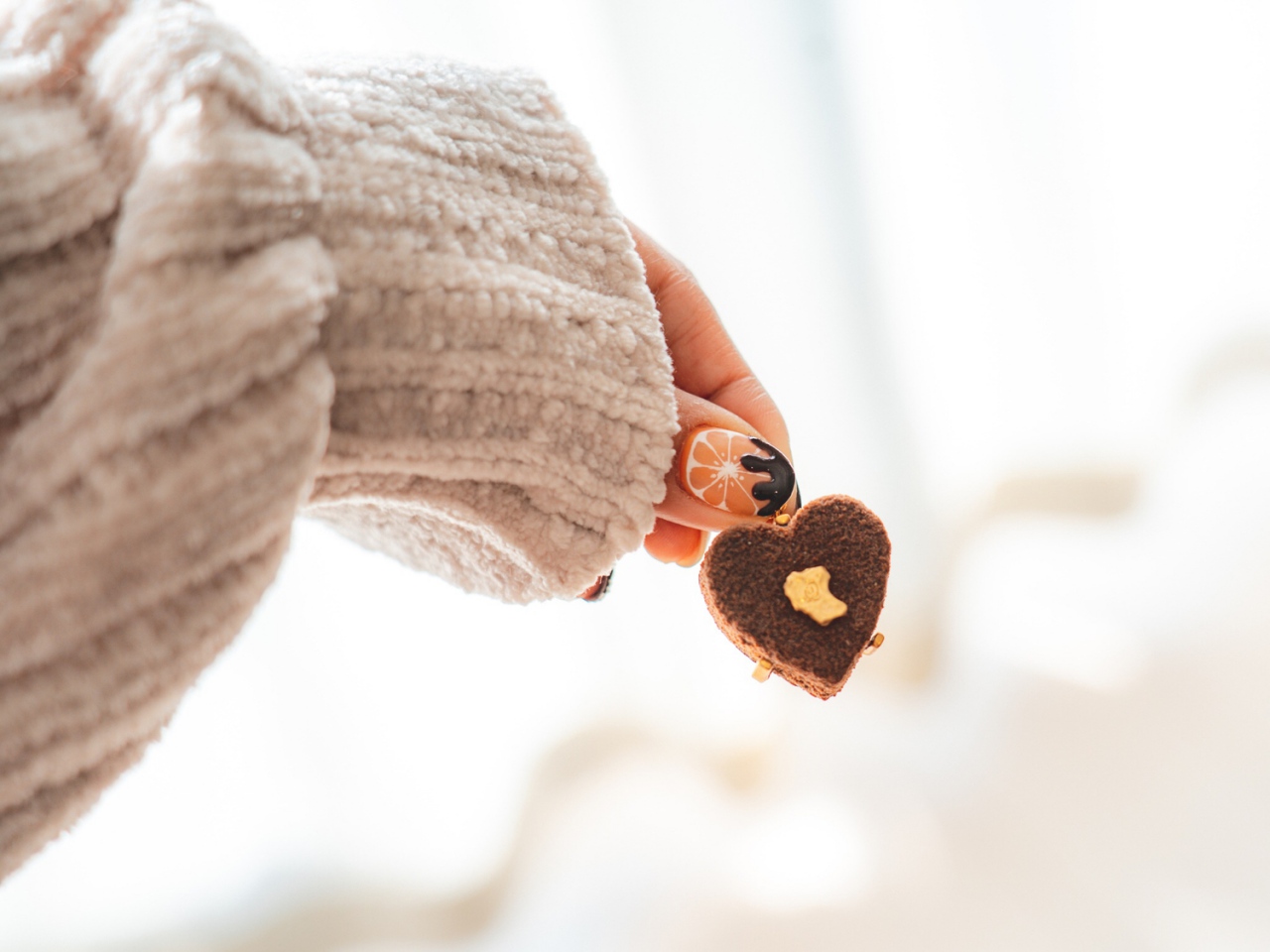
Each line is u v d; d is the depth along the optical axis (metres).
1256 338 0.74
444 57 0.28
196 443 0.24
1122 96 0.69
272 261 0.24
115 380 0.23
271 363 0.24
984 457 0.77
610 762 0.69
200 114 0.24
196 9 0.25
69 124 0.24
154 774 0.56
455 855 0.63
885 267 0.69
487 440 0.26
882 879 0.53
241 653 0.56
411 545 0.30
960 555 0.78
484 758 0.64
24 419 0.24
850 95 0.64
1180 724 0.55
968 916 0.50
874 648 0.28
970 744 0.63
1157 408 0.77
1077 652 0.63
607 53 0.59
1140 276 0.74
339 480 0.26
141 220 0.24
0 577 0.23
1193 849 0.51
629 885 0.57
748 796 0.70
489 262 0.26
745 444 0.28
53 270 0.24
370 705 0.61
